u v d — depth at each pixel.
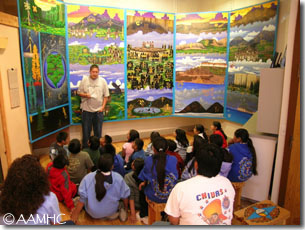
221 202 1.32
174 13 4.59
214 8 4.81
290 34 2.08
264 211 1.86
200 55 4.64
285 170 2.22
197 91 4.77
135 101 4.56
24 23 3.05
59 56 3.78
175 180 2.07
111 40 4.18
